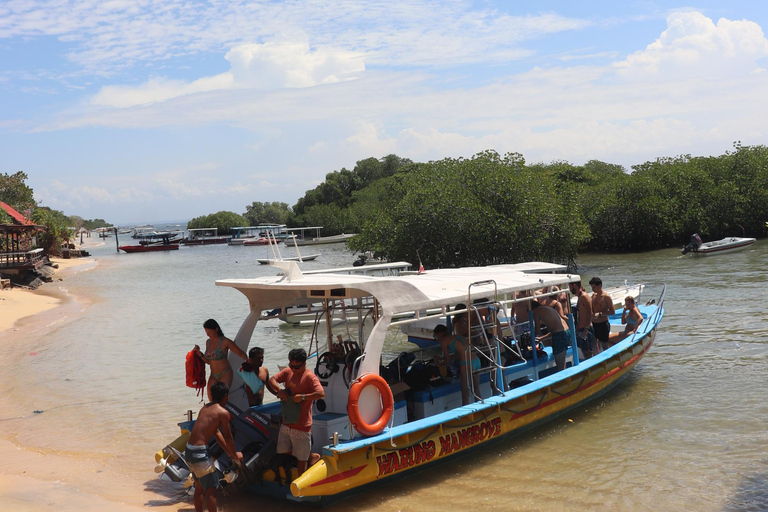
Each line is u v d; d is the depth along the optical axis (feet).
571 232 115.55
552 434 31.12
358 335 29.73
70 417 38.55
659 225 160.97
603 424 32.37
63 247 254.68
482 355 28.86
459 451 27.17
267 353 54.39
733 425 31.42
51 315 88.33
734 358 44.11
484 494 24.85
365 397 23.39
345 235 309.01
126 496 26.04
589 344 37.83
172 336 67.77
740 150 191.31
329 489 22.35
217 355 27.84
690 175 174.91
